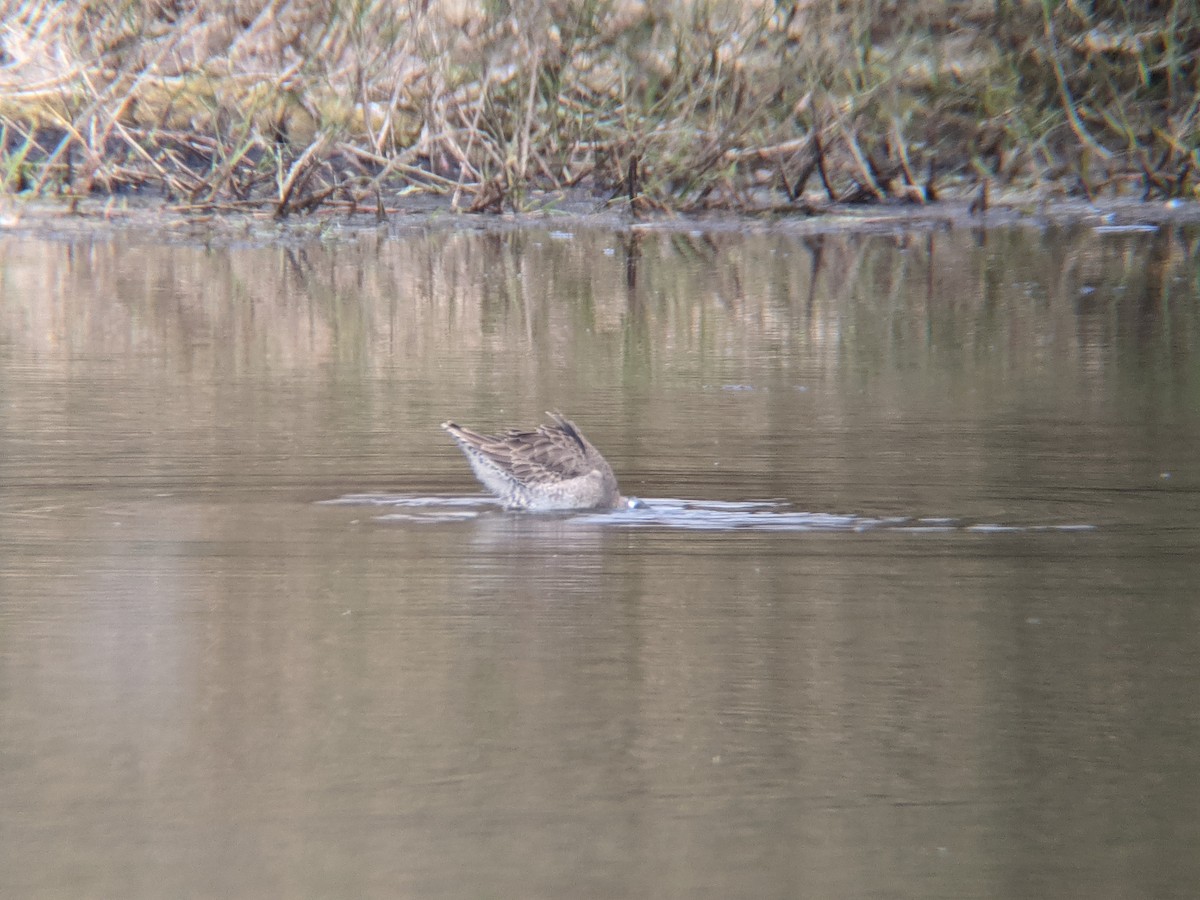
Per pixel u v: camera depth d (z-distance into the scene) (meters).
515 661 30.47
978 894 22.39
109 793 25.03
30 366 59.19
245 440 47.97
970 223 99.12
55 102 99.88
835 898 22.19
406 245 92.00
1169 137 103.00
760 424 50.47
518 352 63.06
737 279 81.25
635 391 55.69
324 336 66.12
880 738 27.05
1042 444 47.59
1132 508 40.84
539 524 39.97
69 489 42.53
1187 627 32.16
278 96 98.88
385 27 98.19
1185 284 78.88
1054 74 103.69
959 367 59.81
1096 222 99.00
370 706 28.28
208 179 100.38
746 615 32.91
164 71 101.00
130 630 32.06
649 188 102.19
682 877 22.69
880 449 47.16
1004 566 36.16
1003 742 26.95
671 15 98.19
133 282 79.06
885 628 32.16
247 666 30.09
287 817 24.30
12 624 32.31
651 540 38.59
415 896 22.12
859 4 99.12
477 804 24.69
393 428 49.69
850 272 83.25
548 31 98.56
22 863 22.98
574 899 22.06
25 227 94.25
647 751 26.58
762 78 100.44
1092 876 22.78
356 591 34.53
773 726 27.55
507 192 102.19
